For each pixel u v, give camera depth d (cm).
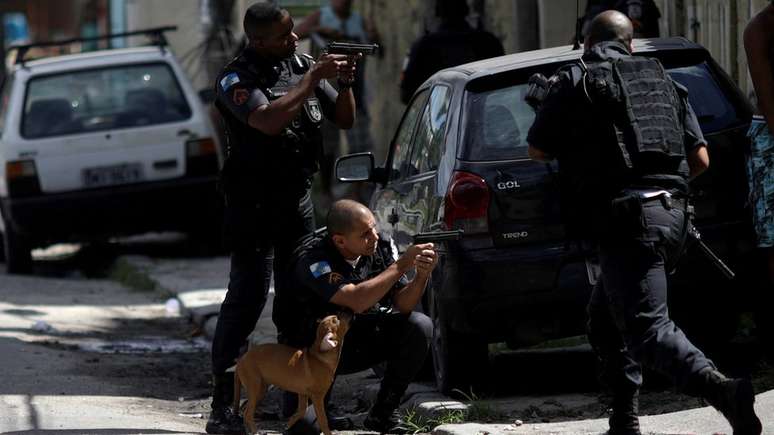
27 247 4991
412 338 2080
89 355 3225
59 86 4959
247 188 2180
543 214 2288
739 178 2353
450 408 2269
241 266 2219
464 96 2411
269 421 2445
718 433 1912
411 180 2636
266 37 2147
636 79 1820
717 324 2667
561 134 1820
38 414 2377
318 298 2006
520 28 4522
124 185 4831
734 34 3127
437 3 3909
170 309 4069
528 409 2308
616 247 1786
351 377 2919
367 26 5409
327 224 1997
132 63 5025
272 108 2088
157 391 2803
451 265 2308
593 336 1909
